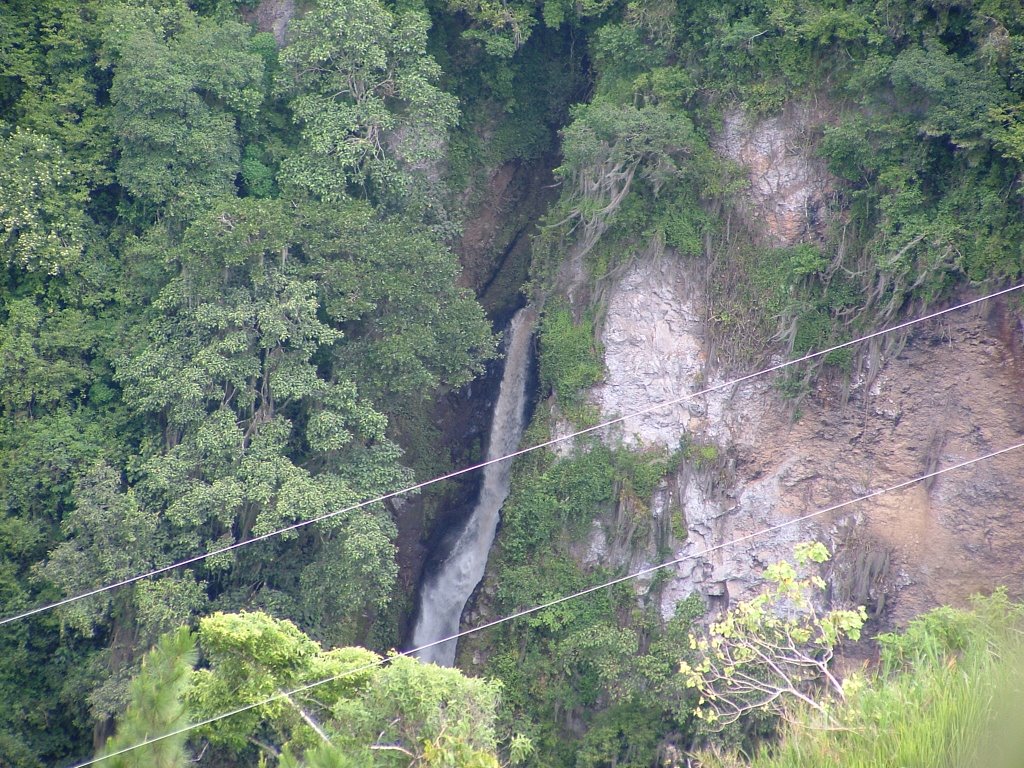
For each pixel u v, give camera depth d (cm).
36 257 5006
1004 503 4694
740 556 5175
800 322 5097
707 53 5247
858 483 5006
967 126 4491
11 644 4725
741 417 5256
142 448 4856
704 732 4316
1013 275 4575
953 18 4694
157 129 5028
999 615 3112
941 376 4850
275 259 4919
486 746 3091
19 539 4731
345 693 3256
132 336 5056
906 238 4712
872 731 2423
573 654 5016
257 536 4631
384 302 4984
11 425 4900
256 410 4856
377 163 5172
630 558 5256
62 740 4747
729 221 5269
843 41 4941
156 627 4356
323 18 5184
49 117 5184
